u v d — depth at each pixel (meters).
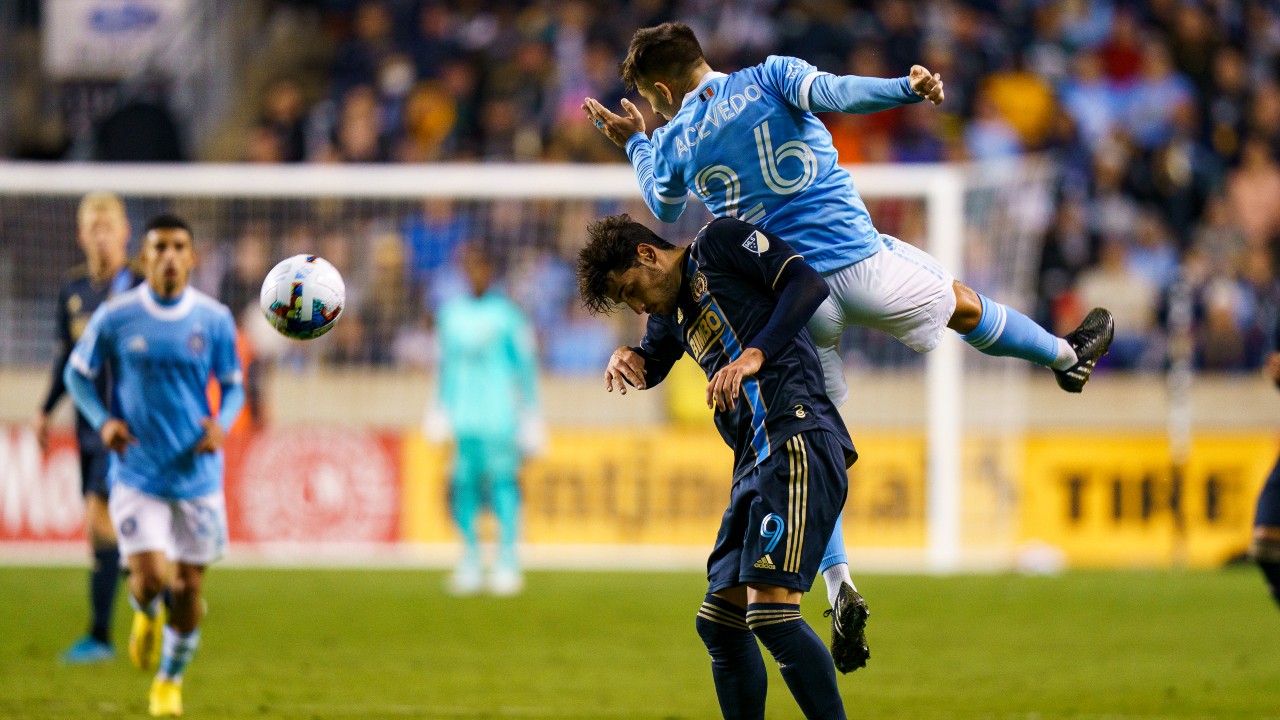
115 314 23.80
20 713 23.69
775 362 17.55
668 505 49.31
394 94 67.06
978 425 48.66
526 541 49.75
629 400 50.12
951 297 19.22
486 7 70.88
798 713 24.62
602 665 29.41
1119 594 40.09
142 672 28.14
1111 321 20.98
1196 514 49.16
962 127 63.38
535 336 52.69
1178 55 66.88
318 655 30.53
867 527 48.84
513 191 46.84
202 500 23.98
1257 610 37.22
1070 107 65.44
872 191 46.25
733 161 18.83
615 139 20.83
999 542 48.69
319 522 49.25
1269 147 65.25
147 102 63.41
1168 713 24.30
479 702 25.20
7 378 49.28
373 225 52.78
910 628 34.41
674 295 18.23
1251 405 52.25
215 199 52.09
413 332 52.59
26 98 68.69
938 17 67.62
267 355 50.41
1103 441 49.44
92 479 29.50
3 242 50.00
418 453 49.31
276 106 67.31
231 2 71.31
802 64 18.56
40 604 37.88
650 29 19.50
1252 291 56.88
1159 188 61.59
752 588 17.47
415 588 41.62
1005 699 25.61
